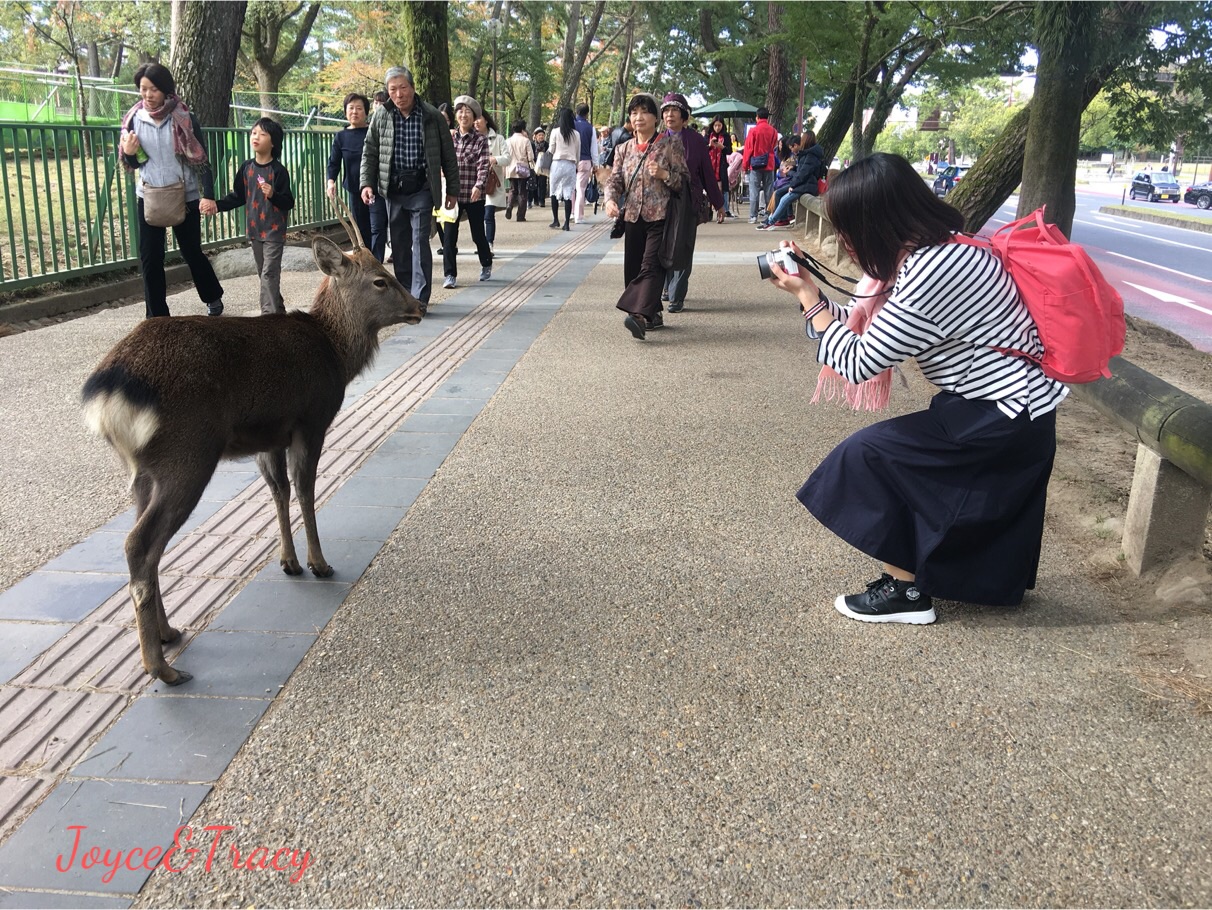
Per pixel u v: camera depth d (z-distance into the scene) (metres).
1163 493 3.85
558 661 3.35
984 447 3.33
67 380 6.77
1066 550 4.29
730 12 38.47
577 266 13.18
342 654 3.39
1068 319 3.20
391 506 4.74
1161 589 3.81
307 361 3.63
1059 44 7.52
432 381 7.07
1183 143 10.57
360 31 40.53
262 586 3.90
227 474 5.18
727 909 2.29
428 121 9.14
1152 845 2.49
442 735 2.93
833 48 17.38
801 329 9.00
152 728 2.96
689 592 3.88
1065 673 3.29
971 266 3.19
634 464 5.36
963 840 2.51
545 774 2.76
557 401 6.58
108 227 11.20
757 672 3.30
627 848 2.48
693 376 7.27
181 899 2.32
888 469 3.47
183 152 8.11
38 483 4.93
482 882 2.37
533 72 44.09
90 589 3.84
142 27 31.25
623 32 52.12
